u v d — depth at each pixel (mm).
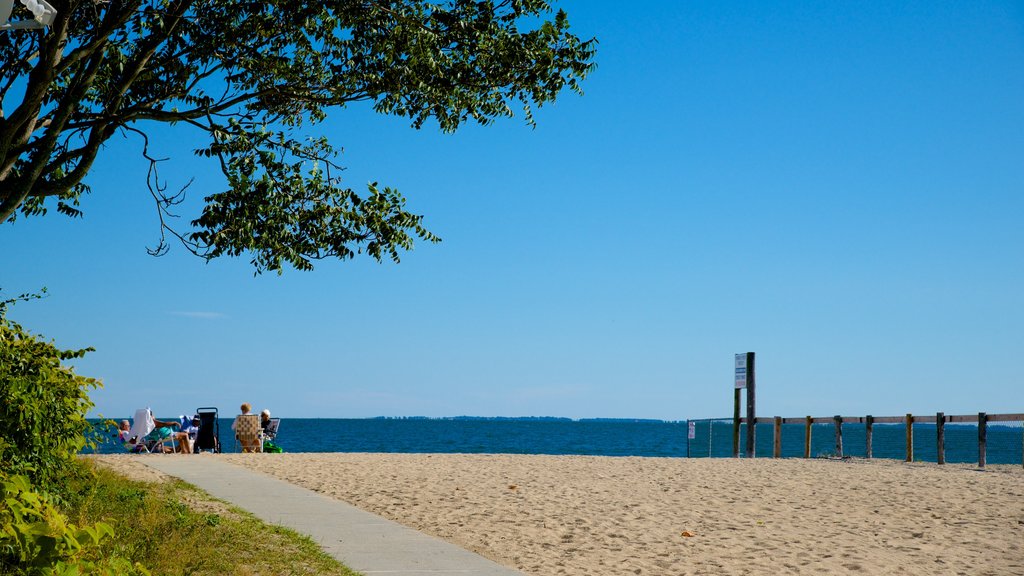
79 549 5000
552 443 89000
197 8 11656
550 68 12133
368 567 8430
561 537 10578
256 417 20812
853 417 22266
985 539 10773
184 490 12047
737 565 9258
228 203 11562
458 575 8250
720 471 17797
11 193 10531
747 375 24375
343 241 12453
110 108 11219
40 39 10195
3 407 6977
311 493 12883
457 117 12305
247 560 8094
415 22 11555
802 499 13852
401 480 15125
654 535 10820
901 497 14094
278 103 12336
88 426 8055
